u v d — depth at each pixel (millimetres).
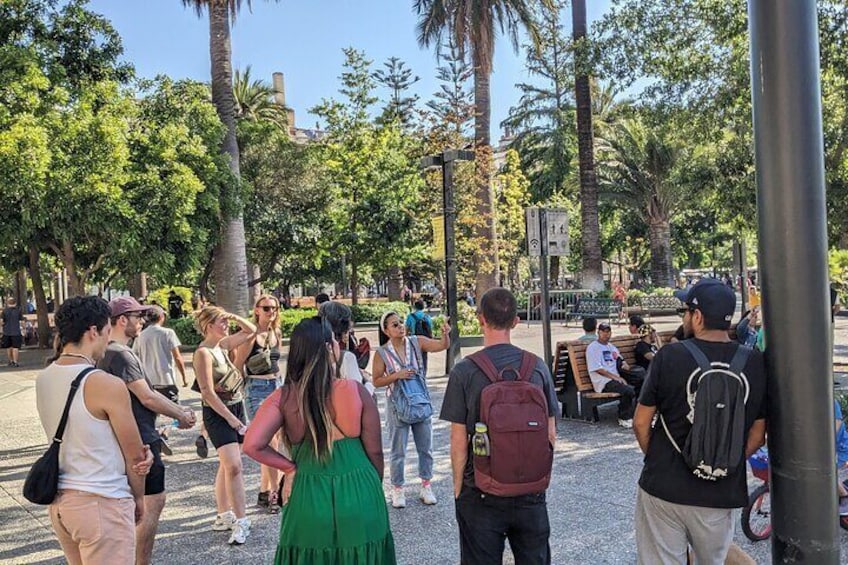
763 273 2820
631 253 46812
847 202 12641
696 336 3084
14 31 18438
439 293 39719
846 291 22422
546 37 23484
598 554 4914
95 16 19766
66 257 19703
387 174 28297
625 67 11961
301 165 27703
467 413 3301
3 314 18750
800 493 2740
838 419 5043
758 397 2906
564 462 7340
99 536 3123
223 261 20234
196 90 20656
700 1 11164
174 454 8148
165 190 18375
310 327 3273
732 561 3518
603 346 9109
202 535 5512
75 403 3145
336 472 3189
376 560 3207
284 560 3188
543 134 36812
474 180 22219
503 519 3242
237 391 5555
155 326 8031
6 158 15469
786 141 2701
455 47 23266
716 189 16562
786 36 2691
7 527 5789
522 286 43656
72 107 17766
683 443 3000
